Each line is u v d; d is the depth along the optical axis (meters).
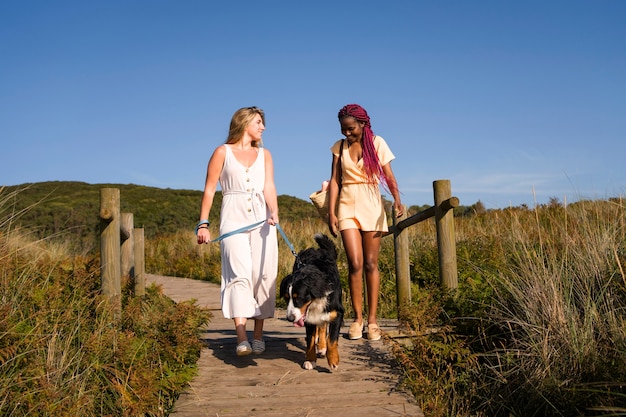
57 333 4.50
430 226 12.88
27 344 4.21
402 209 5.25
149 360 4.68
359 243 5.32
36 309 4.84
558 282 4.89
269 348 5.51
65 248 8.79
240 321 4.72
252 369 4.83
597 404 3.81
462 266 8.05
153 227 31.72
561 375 4.28
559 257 5.59
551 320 4.60
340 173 5.42
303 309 4.43
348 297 8.47
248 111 4.91
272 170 5.02
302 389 4.35
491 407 4.39
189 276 14.63
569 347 4.34
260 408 4.00
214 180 4.85
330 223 5.43
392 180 5.27
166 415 4.13
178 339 4.95
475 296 5.59
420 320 5.06
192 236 18.14
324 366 4.86
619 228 5.63
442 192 5.50
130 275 7.23
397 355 4.79
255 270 4.91
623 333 4.15
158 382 4.32
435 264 9.02
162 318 5.32
